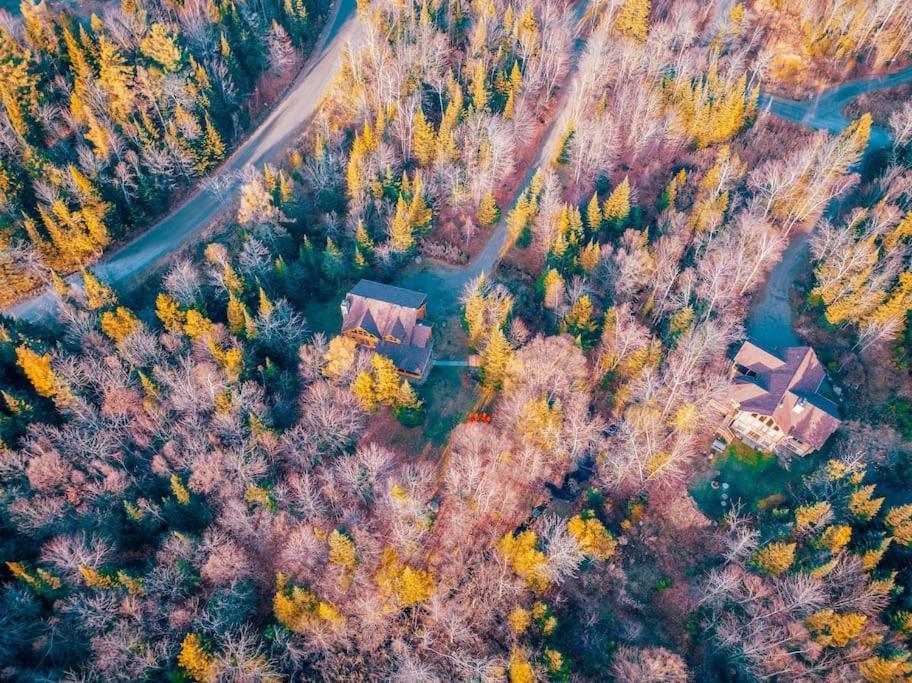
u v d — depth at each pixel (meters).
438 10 118.00
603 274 87.94
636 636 64.75
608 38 116.62
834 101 113.25
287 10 118.12
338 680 59.59
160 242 94.88
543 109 118.00
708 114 102.94
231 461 65.38
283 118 112.56
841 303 82.88
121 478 65.25
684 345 76.56
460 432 78.12
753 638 61.84
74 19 99.62
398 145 106.62
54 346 75.62
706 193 94.31
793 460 77.50
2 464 64.00
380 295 86.44
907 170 92.50
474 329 83.69
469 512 69.06
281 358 82.88
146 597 58.56
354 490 68.88
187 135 96.81
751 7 125.44
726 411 80.00
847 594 62.28
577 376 76.12
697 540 72.12
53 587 57.50
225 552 61.09
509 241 100.81
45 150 91.25
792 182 90.56
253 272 86.38
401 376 84.69
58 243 87.12
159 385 72.31
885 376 82.06
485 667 58.25
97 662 54.75
